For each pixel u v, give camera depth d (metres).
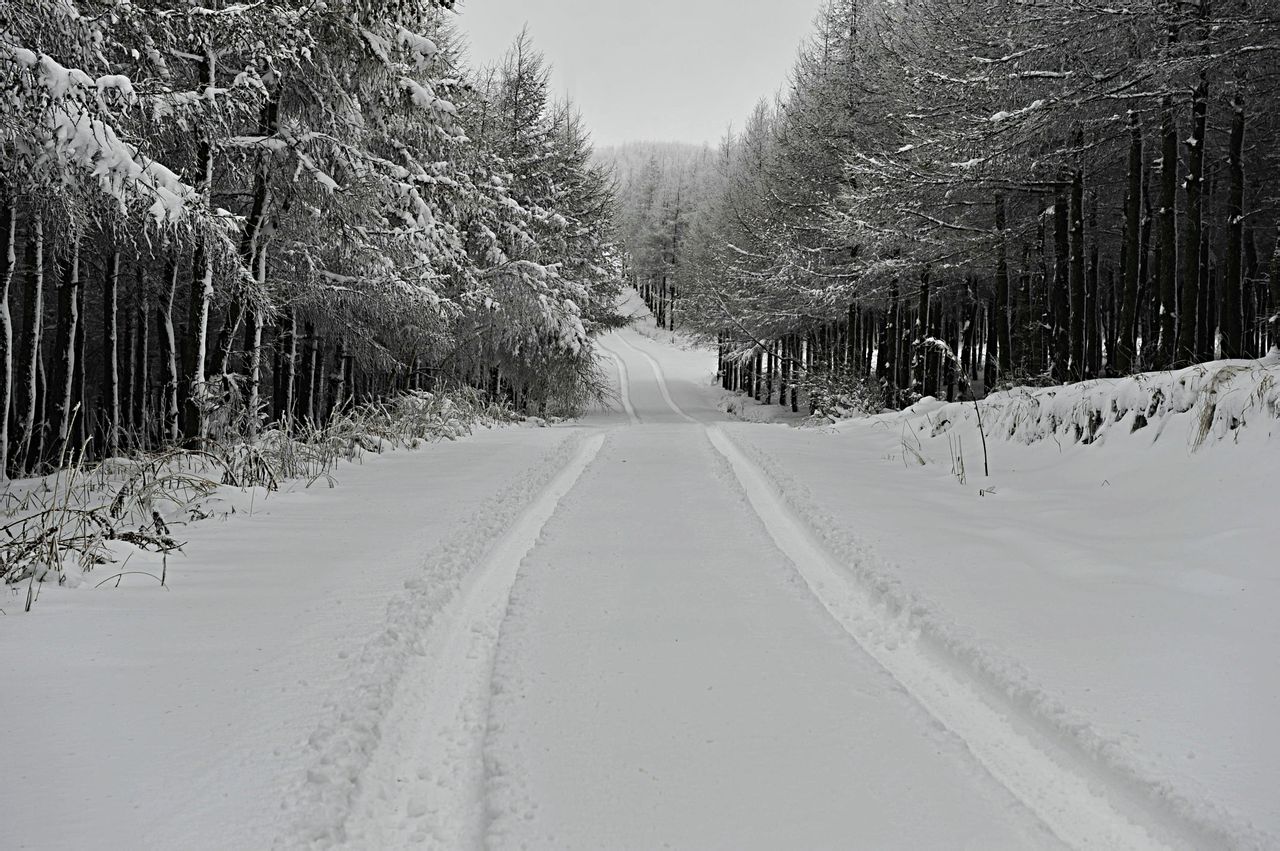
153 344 27.50
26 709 3.31
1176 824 2.74
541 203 29.25
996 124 13.46
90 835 2.47
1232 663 3.90
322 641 4.17
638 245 83.06
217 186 13.40
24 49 6.92
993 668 3.89
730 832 2.66
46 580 5.03
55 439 16.02
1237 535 5.65
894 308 24.02
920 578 5.38
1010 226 18.58
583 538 6.65
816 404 25.67
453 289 20.23
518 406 29.14
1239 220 14.64
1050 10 12.19
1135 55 12.65
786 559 6.03
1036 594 5.04
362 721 3.29
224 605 4.72
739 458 11.67
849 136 22.95
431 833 2.73
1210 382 7.71
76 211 8.63
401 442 13.00
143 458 8.79
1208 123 16.50
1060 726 3.35
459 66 22.70
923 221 18.58
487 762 3.10
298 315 17.22
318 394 24.70
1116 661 3.98
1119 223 22.38
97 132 7.50
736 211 32.16
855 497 8.18
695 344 44.81
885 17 20.78
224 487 8.11
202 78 11.24
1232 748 3.12
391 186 14.31
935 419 12.61
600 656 4.16
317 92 13.12
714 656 4.18
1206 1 11.50
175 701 3.44
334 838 2.60
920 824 2.72
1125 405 8.72
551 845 2.58
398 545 6.18
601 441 14.55
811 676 3.94
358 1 12.39
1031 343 17.33
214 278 12.49
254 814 2.64
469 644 4.46
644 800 2.84
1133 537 6.28
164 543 5.97
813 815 2.76
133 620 4.42
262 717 3.32
